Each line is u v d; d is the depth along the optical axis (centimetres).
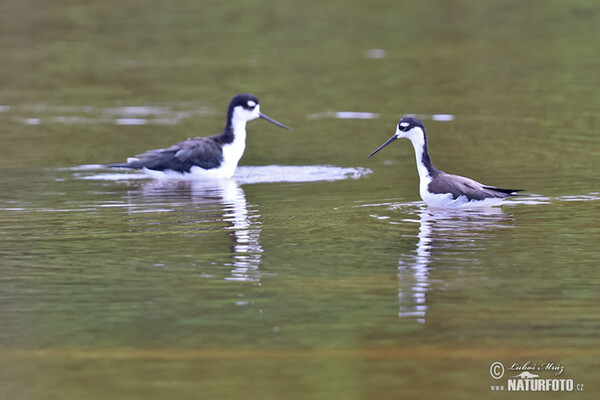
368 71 2970
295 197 1623
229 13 4094
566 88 2645
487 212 1477
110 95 2666
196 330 996
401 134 1566
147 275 1178
